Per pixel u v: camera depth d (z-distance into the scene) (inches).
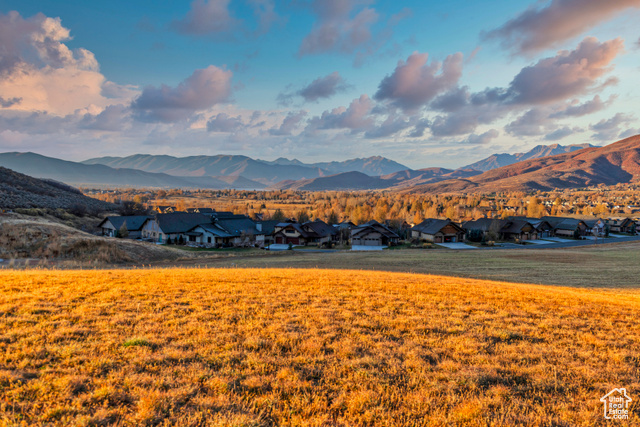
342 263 1785.2
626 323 525.0
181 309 502.3
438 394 291.7
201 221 3097.9
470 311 566.9
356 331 435.8
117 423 229.8
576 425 255.3
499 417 260.4
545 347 409.1
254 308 526.3
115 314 463.5
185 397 264.1
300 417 247.3
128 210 4517.7
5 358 308.5
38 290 571.2
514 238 3828.7
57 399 249.6
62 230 1798.7
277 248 3056.1
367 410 258.7
